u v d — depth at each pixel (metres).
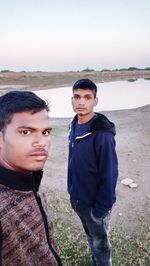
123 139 10.20
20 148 0.93
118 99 25.98
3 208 0.95
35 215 1.06
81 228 4.45
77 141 2.70
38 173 1.06
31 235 1.03
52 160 7.86
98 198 2.71
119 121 14.02
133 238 4.18
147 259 3.66
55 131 11.59
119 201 5.43
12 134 0.94
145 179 6.47
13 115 0.94
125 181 6.24
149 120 13.84
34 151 0.94
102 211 2.70
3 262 0.96
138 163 7.55
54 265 1.16
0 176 0.97
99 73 101.06
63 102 23.61
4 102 0.96
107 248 2.95
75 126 2.82
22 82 55.69
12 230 0.97
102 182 2.66
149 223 4.63
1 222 0.94
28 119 0.93
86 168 2.67
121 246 3.89
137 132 11.31
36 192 1.07
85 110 2.60
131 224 4.62
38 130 0.95
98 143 2.57
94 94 2.63
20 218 0.99
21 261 1.01
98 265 3.02
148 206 5.23
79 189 2.79
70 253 3.69
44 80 63.44
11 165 0.97
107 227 2.88
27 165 0.96
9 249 0.97
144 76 91.62
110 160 2.59
